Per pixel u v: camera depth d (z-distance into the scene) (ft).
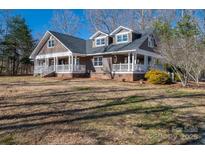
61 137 16.03
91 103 27.71
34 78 76.89
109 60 83.46
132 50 72.33
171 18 107.45
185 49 52.90
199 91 41.96
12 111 22.93
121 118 21.21
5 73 132.46
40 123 19.10
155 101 30.01
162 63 74.49
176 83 60.64
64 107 25.17
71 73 83.46
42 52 98.37
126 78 72.49
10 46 130.21
